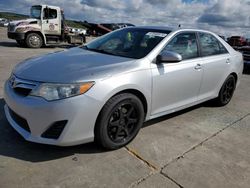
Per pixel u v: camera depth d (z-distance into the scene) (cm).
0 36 2220
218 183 280
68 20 1583
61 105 270
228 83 524
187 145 354
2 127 353
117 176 274
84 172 275
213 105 532
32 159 289
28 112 277
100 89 286
